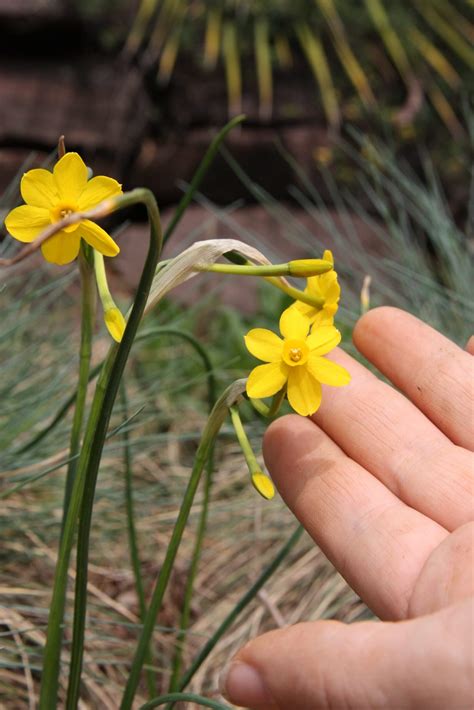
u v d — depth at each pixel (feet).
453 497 1.15
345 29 3.04
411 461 1.19
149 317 2.26
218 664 1.54
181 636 1.34
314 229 2.81
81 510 1.05
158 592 1.13
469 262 2.06
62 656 1.44
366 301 1.35
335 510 1.14
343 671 0.96
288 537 1.77
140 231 2.81
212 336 2.41
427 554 1.08
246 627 1.60
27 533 1.56
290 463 1.18
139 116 2.86
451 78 3.03
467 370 1.26
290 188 2.88
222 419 1.09
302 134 2.90
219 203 2.91
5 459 1.53
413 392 1.29
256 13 2.98
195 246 1.03
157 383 1.81
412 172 2.93
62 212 0.97
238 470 1.94
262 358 1.03
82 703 1.42
